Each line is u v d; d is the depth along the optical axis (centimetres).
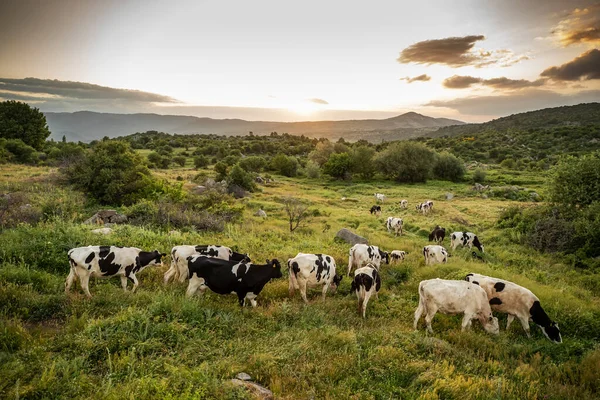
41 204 1850
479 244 1936
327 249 1580
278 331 755
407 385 589
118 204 2444
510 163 8162
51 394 472
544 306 989
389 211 3650
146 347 611
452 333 826
